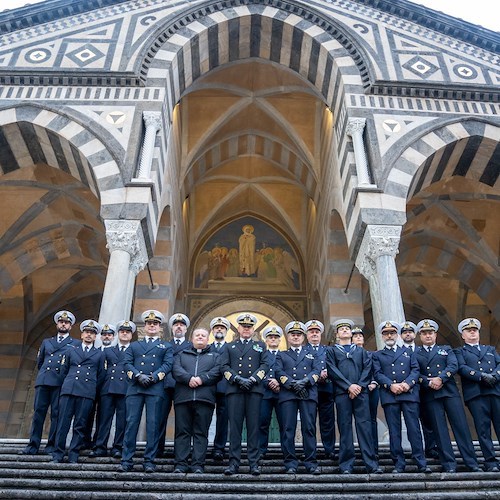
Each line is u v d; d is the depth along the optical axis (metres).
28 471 6.44
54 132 12.80
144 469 6.80
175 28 14.84
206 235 22.36
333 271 16.17
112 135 12.80
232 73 17.34
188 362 7.28
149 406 7.11
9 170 13.84
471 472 6.89
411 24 15.66
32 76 13.55
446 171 13.86
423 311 20.81
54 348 8.09
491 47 15.32
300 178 20.31
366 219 12.03
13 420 18.75
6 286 17.45
